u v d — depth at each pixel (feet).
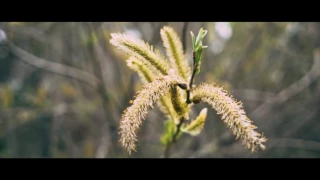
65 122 3.11
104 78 2.32
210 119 2.60
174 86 0.78
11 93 2.58
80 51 3.00
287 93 2.47
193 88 0.82
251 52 2.64
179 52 0.87
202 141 2.48
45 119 3.35
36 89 3.21
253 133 0.70
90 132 3.08
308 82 2.44
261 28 2.49
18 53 2.24
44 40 2.61
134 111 0.72
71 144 2.84
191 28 2.32
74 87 3.00
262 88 3.03
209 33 2.37
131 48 0.82
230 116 0.72
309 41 2.90
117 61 2.57
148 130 2.66
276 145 2.44
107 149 1.98
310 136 3.09
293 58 2.96
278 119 2.98
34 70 3.33
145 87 0.75
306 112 3.01
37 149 3.36
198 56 0.81
